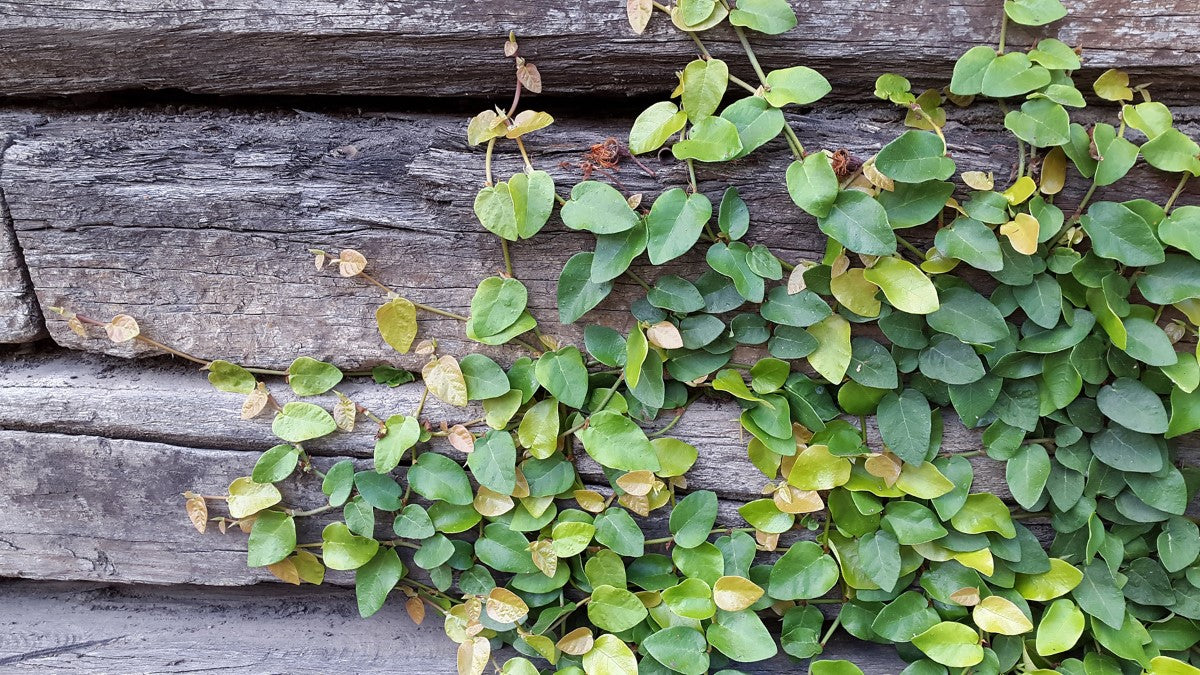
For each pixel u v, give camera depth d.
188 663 0.71
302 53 0.58
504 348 0.63
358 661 0.71
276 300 0.62
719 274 0.59
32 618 0.74
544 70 0.58
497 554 0.65
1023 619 0.62
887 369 0.60
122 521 0.68
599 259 0.58
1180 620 0.64
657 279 0.60
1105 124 0.56
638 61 0.58
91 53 0.58
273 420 0.65
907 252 0.59
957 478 0.62
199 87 0.60
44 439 0.66
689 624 0.65
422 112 0.62
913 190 0.56
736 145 0.55
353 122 0.61
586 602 0.67
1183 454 0.63
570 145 0.59
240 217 0.60
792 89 0.55
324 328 0.63
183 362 0.67
